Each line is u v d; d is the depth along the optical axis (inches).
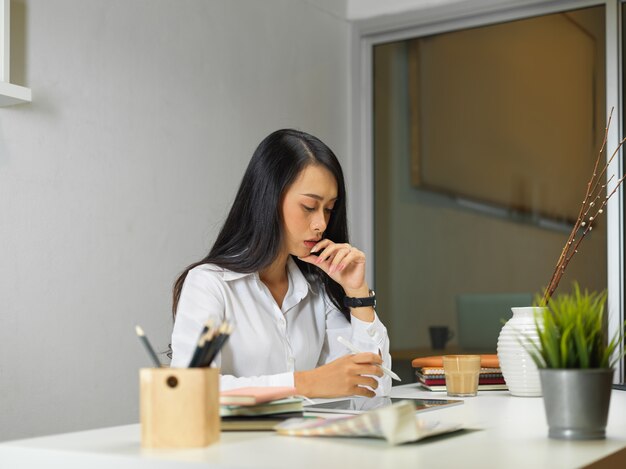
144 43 127.6
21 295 107.4
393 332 174.2
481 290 165.2
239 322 80.6
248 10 149.8
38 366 109.3
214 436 44.9
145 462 40.7
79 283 115.3
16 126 107.7
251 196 81.8
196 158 136.7
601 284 152.2
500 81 164.6
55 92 113.1
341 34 176.9
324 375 67.2
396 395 75.4
